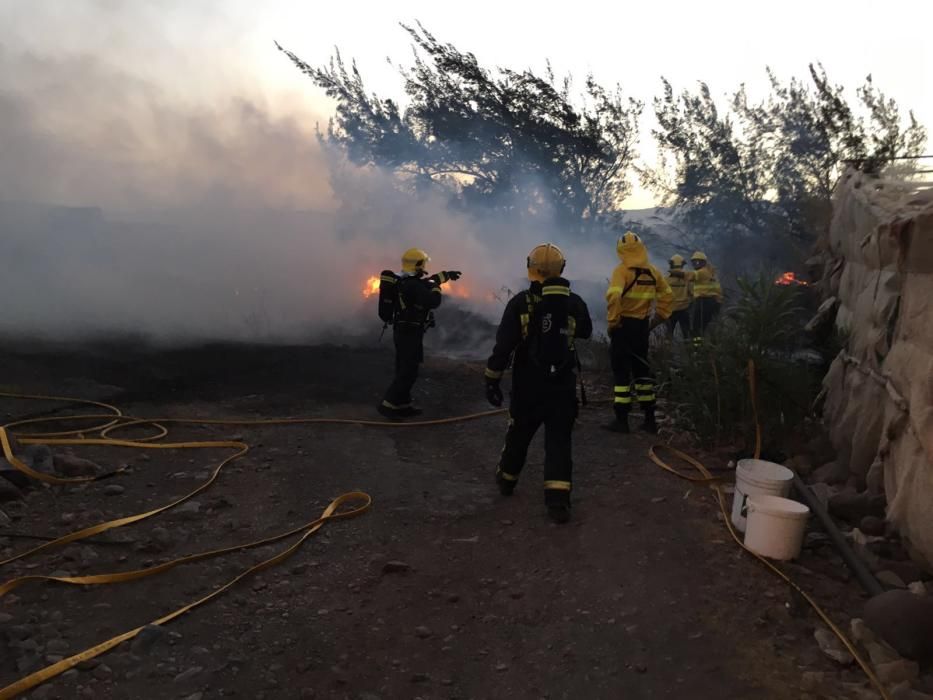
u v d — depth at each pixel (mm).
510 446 5324
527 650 3494
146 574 4012
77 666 3158
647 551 4508
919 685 3189
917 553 4219
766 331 6527
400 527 4867
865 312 6207
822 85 15195
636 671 3322
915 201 5945
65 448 5988
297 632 3576
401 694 3141
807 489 5238
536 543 4641
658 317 7254
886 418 4988
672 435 6945
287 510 5074
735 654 3447
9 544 4293
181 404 7609
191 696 3027
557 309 5023
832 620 3746
